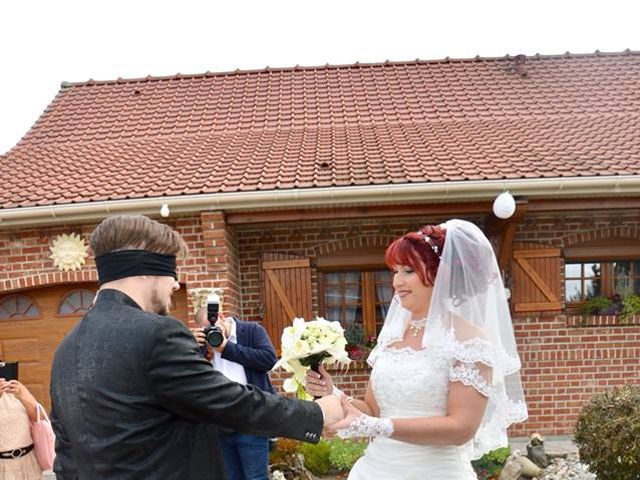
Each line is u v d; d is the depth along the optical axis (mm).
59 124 8586
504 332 2229
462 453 2230
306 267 6188
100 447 1403
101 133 8250
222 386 1490
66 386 1483
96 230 1643
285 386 2473
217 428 1622
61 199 5816
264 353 3719
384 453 2232
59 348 1581
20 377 6250
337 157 6496
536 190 5512
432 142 6883
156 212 5703
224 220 5762
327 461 5062
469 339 2018
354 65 9719
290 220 5852
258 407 1537
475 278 2094
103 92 9461
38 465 3555
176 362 1444
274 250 6316
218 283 5758
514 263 6156
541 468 5062
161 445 1448
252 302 6324
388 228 6270
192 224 5855
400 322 2367
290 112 8453
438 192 5535
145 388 1437
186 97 9133
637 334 6078
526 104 8172
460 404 1978
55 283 5996
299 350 2361
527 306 6125
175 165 6680
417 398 2078
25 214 5684
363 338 6188
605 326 6109
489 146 6602
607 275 6336
